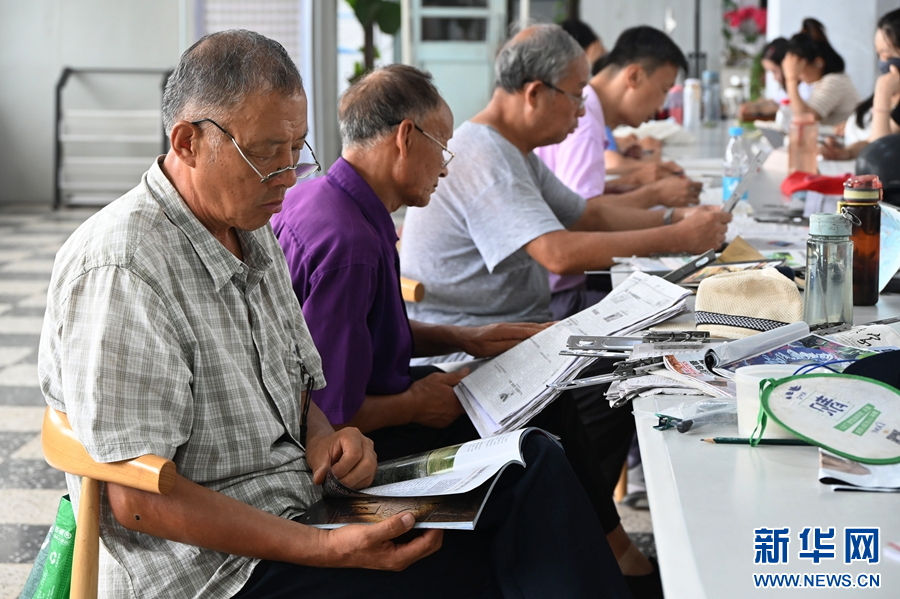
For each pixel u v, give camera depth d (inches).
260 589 46.0
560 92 84.7
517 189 83.0
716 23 368.8
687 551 29.7
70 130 314.7
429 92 66.3
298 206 63.9
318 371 56.4
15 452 110.8
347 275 59.7
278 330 53.4
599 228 103.7
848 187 61.5
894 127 157.8
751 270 65.0
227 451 47.4
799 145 127.2
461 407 64.8
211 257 47.4
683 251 82.7
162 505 42.9
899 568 28.4
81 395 42.8
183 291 46.4
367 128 65.6
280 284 54.8
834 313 54.1
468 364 70.0
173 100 46.8
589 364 55.5
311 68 248.2
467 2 324.2
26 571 82.0
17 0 309.4
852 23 282.2
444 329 74.0
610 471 81.1
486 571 48.1
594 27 371.9
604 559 47.1
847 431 35.5
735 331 54.0
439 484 46.8
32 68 313.0
